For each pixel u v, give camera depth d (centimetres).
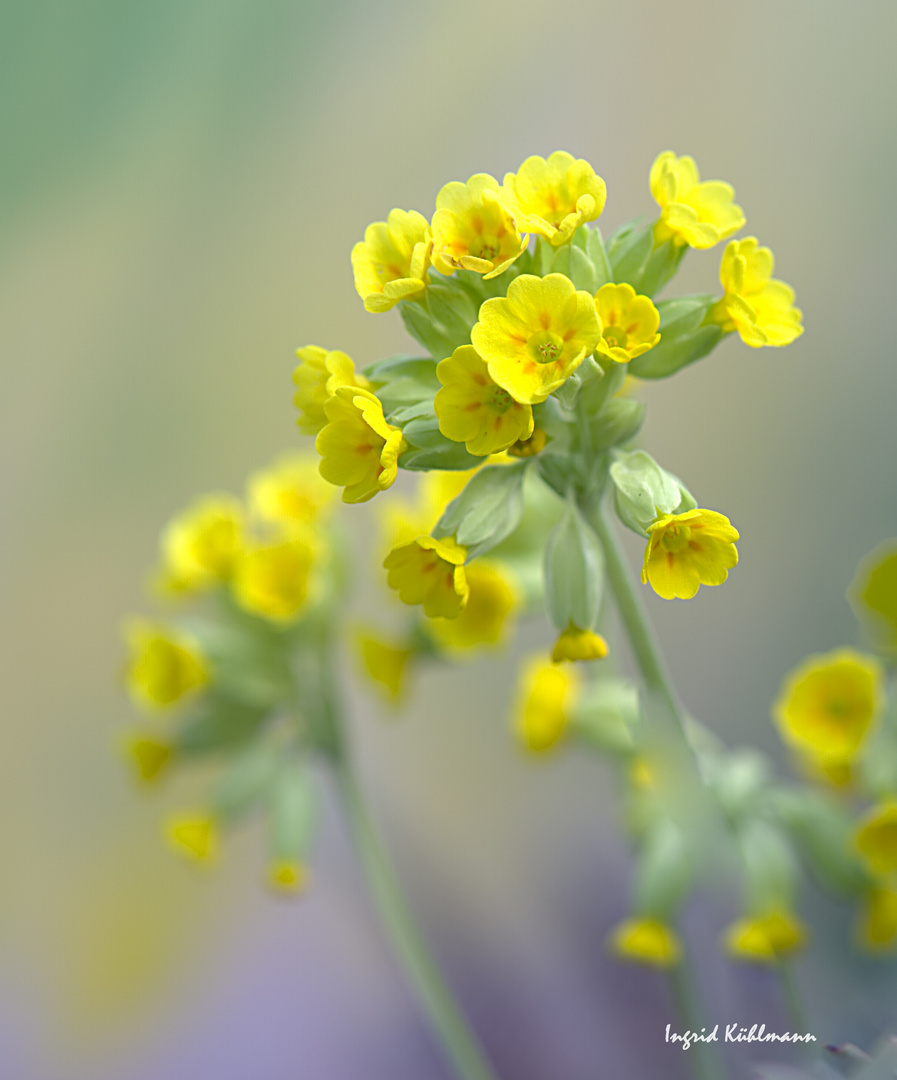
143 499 88
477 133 84
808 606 78
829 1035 54
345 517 83
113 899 87
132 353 88
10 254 88
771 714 77
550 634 84
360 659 54
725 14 82
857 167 81
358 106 86
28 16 87
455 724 85
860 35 80
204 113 87
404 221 47
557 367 46
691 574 47
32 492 89
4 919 86
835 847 52
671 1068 69
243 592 53
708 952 56
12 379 88
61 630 88
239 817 55
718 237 48
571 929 77
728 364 82
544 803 82
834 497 79
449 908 78
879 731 52
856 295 81
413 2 85
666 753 49
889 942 52
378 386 48
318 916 83
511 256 47
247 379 87
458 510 48
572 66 83
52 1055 83
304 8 86
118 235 88
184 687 54
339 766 55
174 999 84
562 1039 72
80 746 88
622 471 48
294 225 86
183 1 87
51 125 87
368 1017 78
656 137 83
